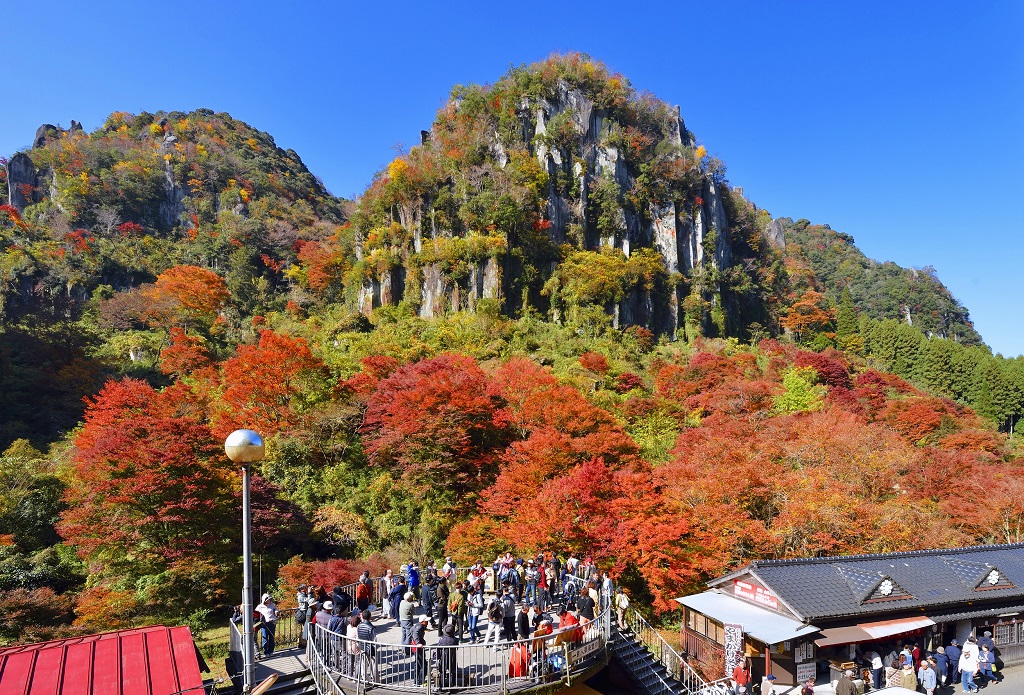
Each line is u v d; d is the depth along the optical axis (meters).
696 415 53.72
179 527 27.72
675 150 113.06
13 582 27.12
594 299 87.06
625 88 118.56
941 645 20.05
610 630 17.28
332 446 39.91
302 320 89.38
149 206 129.88
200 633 25.02
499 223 88.19
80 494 30.14
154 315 81.00
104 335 76.12
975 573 20.52
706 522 27.33
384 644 12.60
